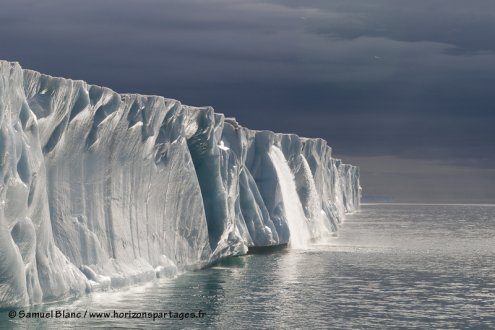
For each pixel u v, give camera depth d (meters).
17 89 59.03
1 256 56.22
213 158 100.06
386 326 68.69
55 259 65.12
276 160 135.75
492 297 83.94
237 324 67.38
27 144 59.62
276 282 91.12
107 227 75.06
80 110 68.50
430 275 101.44
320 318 71.06
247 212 120.69
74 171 70.62
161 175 85.00
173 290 79.12
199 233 94.00
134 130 78.06
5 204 56.81
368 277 98.06
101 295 71.00
